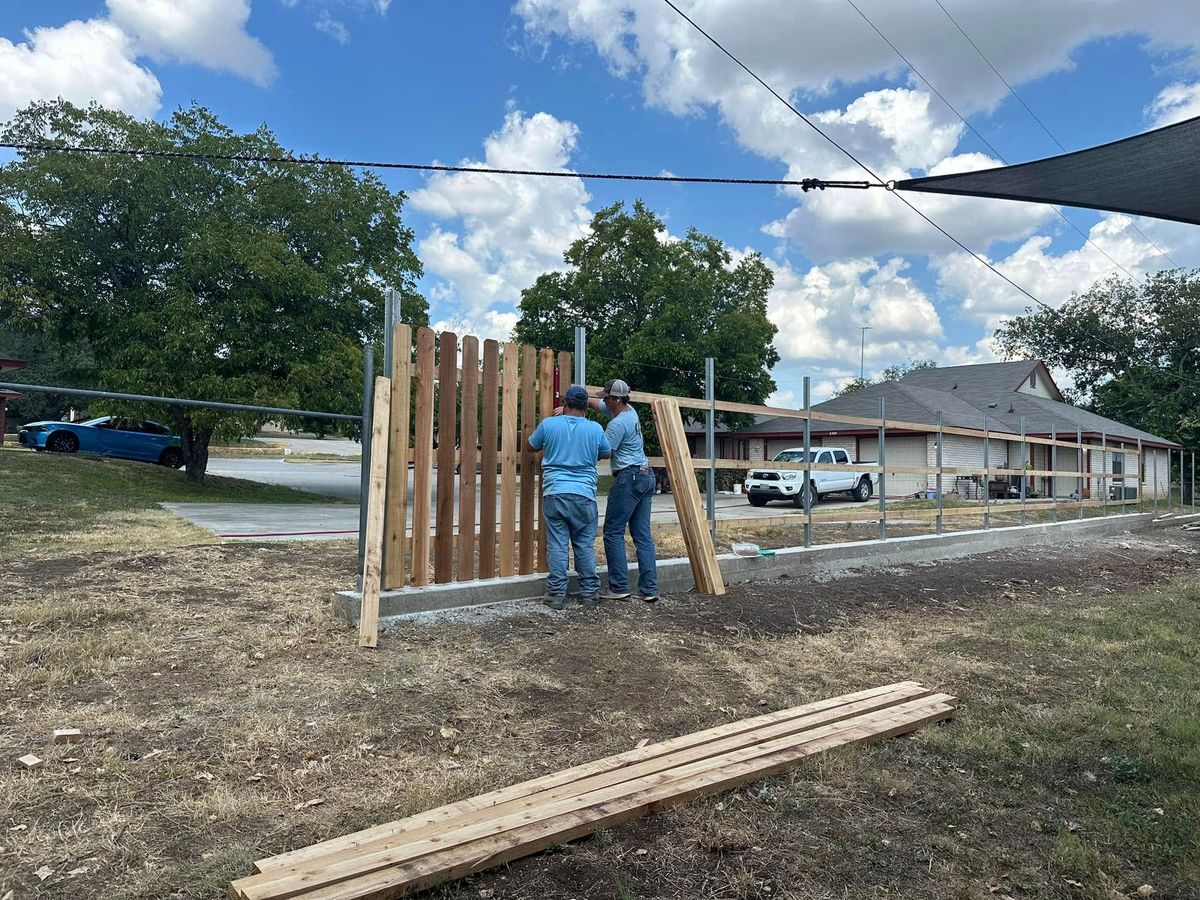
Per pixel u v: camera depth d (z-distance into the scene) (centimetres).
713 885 244
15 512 1074
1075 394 4628
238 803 276
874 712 402
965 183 561
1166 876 264
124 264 1811
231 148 1853
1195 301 4034
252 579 623
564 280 3011
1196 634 619
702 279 2855
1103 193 528
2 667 395
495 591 564
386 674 414
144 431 2170
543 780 299
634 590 642
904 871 261
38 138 1747
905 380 3609
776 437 3059
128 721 340
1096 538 1354
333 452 4569
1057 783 337
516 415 597
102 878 228
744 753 335
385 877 226
